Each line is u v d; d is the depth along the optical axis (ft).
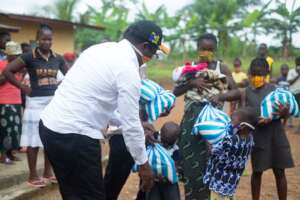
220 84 14.24
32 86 17.19
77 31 98.32
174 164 13.03
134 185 19.31
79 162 10.00
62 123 9.88
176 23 100.22
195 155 13.79
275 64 94.68
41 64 16.98
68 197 10.45
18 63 16.80
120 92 9.66
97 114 10.02
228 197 13.19
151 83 13.51
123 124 9.78
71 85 10.06
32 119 17.21
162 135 13.67
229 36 100.73
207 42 14.33
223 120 13.32
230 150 12.73
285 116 14.15
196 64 14.46
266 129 14.53
